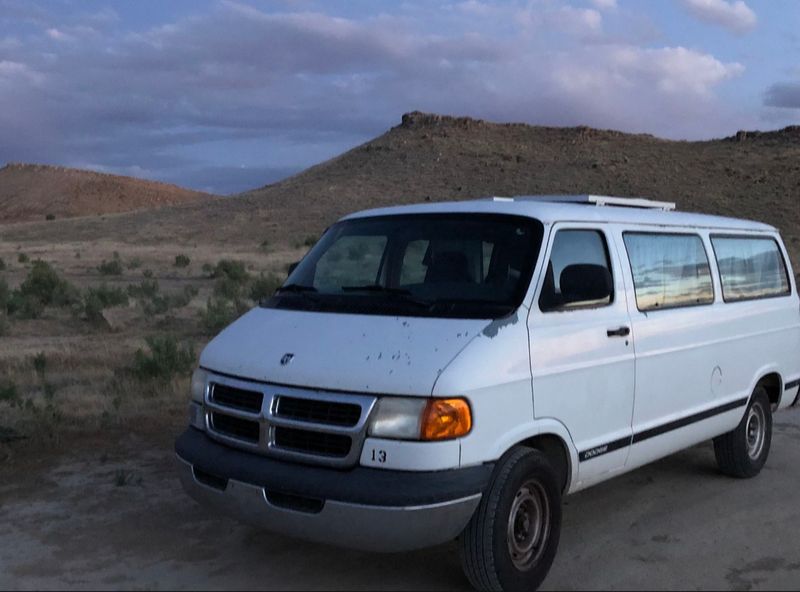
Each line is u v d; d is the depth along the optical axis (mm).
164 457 7680
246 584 5098
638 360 5844
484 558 4703
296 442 4719
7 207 196625
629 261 5996
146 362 10930
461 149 121188
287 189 113438
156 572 5246
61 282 23922
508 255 5312
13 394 9344
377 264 5738
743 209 84938
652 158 109188
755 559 5625
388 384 4535
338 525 4492
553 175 105250
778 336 7719
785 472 7711
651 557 5637
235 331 5473
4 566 5301
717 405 6766
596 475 5605
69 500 6531
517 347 4898
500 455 4727
